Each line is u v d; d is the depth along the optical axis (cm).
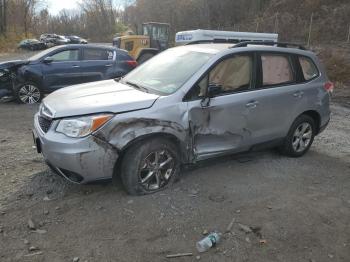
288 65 559
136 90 467
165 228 377
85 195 436
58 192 443
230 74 492
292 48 572
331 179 519
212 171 520
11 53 4109
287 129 562
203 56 493
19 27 5841
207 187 468
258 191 466
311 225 397
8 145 618
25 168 513
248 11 4606
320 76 602
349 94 1362
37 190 447
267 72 530
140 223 384
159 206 416
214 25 4856
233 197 446
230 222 393
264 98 516
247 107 499
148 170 436
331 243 368
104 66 1088
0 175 488
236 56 500
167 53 551
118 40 1973
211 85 460
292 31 3303
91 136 392
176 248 348
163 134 434
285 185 489
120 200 425
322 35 3011
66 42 5153
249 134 514
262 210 421
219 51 494
